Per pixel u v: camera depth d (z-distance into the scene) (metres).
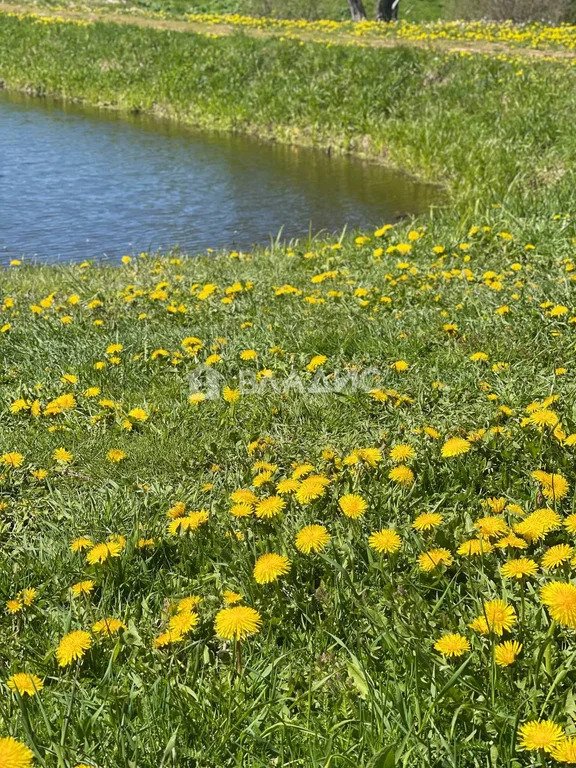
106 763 2.18
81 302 6.85
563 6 27.78
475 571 2.74
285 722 2.23
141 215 11.95
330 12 32.75
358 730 2.23
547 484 3.07
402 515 3.25
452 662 2.39
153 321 6.16
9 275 8.74
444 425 4.07
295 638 2.66
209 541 3.20
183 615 2.59
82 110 20.03
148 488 3.78
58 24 24.23
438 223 9.79
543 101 13.93
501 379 4.56
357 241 8.43
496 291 6.00
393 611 2.64
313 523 3.20
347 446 3.97
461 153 13.55
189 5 36.88
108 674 2.45
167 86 19.77
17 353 5.69
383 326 5.55
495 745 2.14
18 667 2.60
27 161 14.98
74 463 4.13
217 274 7.77
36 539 3.45
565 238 7.62
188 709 2.32
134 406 4.70
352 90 17.00
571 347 4.88
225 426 4.37
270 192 13.15
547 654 2.29
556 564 2.51
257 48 19.72
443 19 32.22
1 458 4.04
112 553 2.99
